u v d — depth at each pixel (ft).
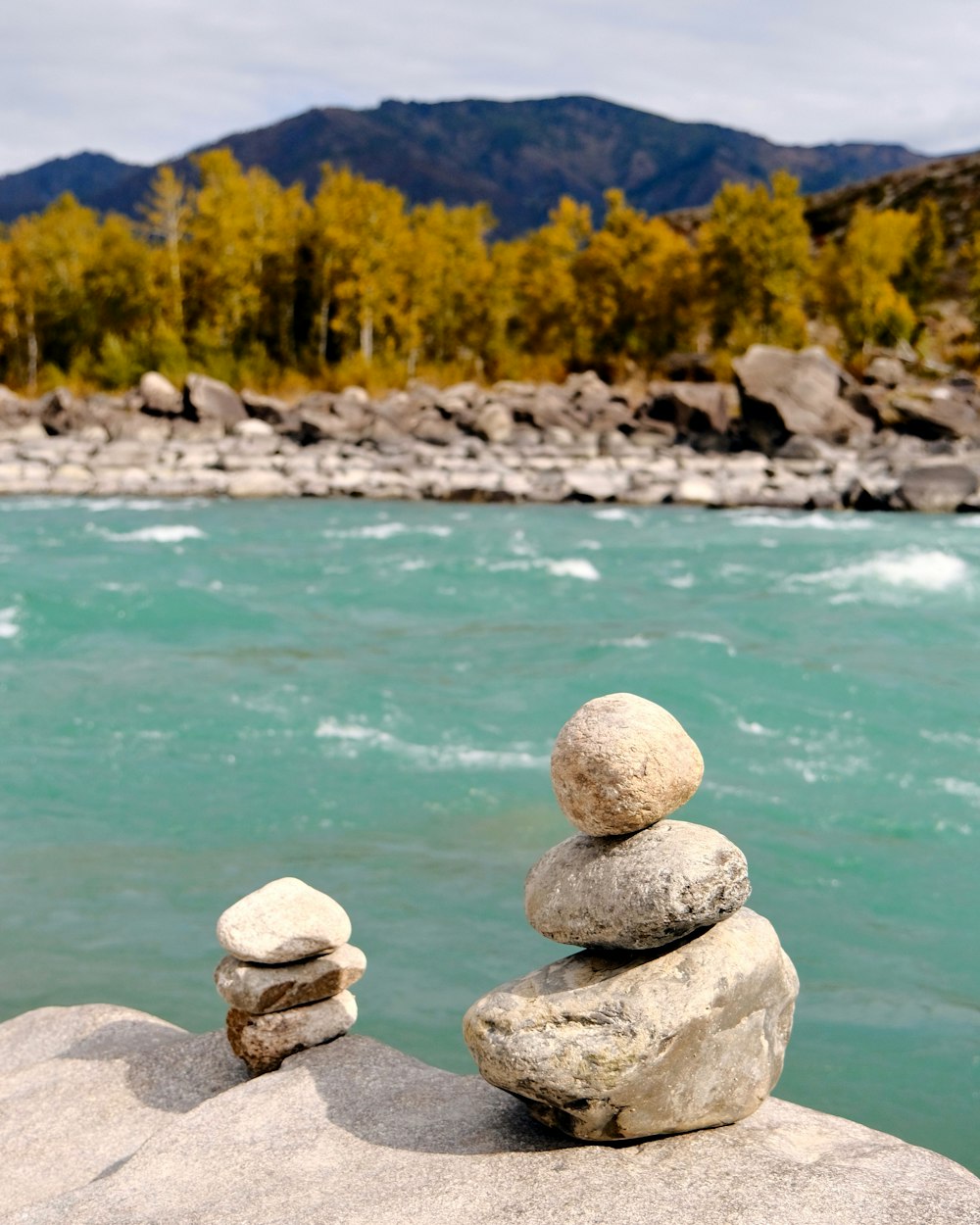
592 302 191.42
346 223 168.86
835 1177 13.33
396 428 131.23
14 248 178.60
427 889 28.58
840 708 43.16
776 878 29.22
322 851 30.81
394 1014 23.02
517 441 131.75
